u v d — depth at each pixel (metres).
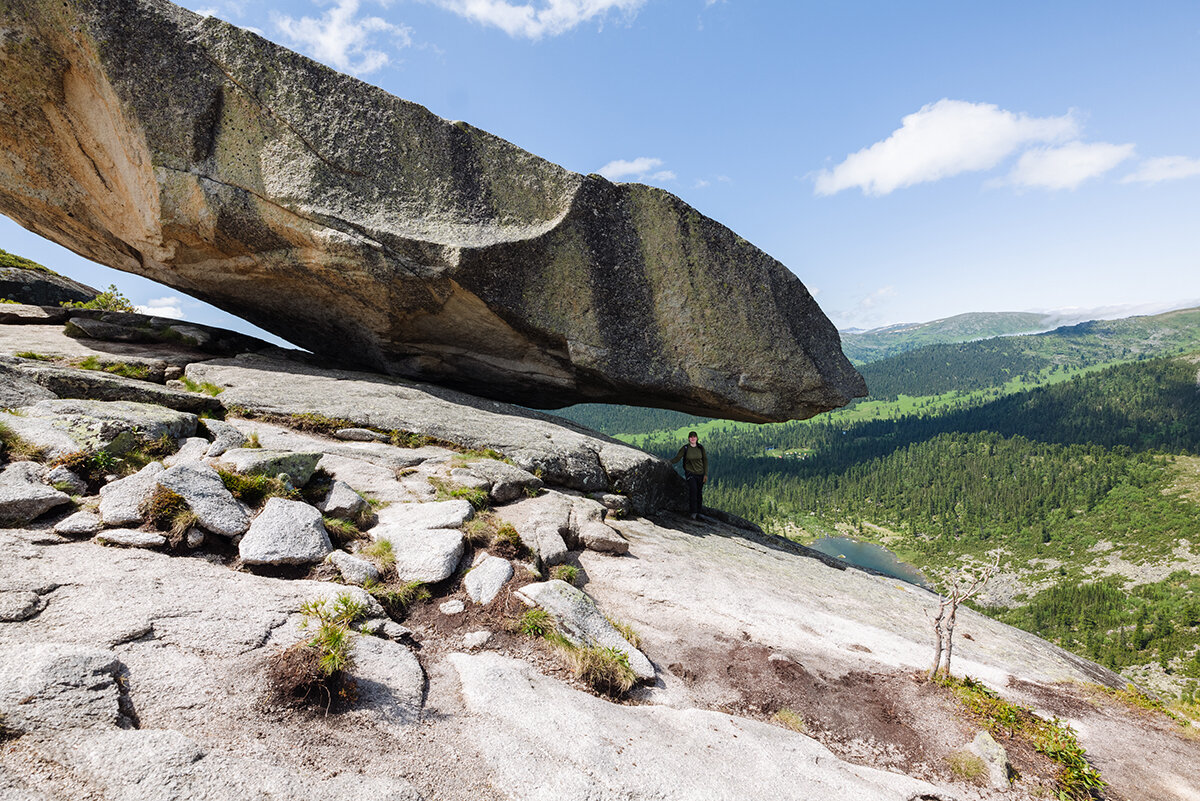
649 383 16.28
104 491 6.73
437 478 10.49
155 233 14.52
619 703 6.16
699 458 16.64
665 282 15.73
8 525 6.05
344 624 5.69
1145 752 7.19
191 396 11.31
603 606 8.34
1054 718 7.36
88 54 12.36
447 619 6.82
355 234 13.77
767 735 5.98
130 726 3.88
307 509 7.48
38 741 3.51
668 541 11.95
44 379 9.73
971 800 5.68
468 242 14.06
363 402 13.69
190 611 5.19
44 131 13.95
